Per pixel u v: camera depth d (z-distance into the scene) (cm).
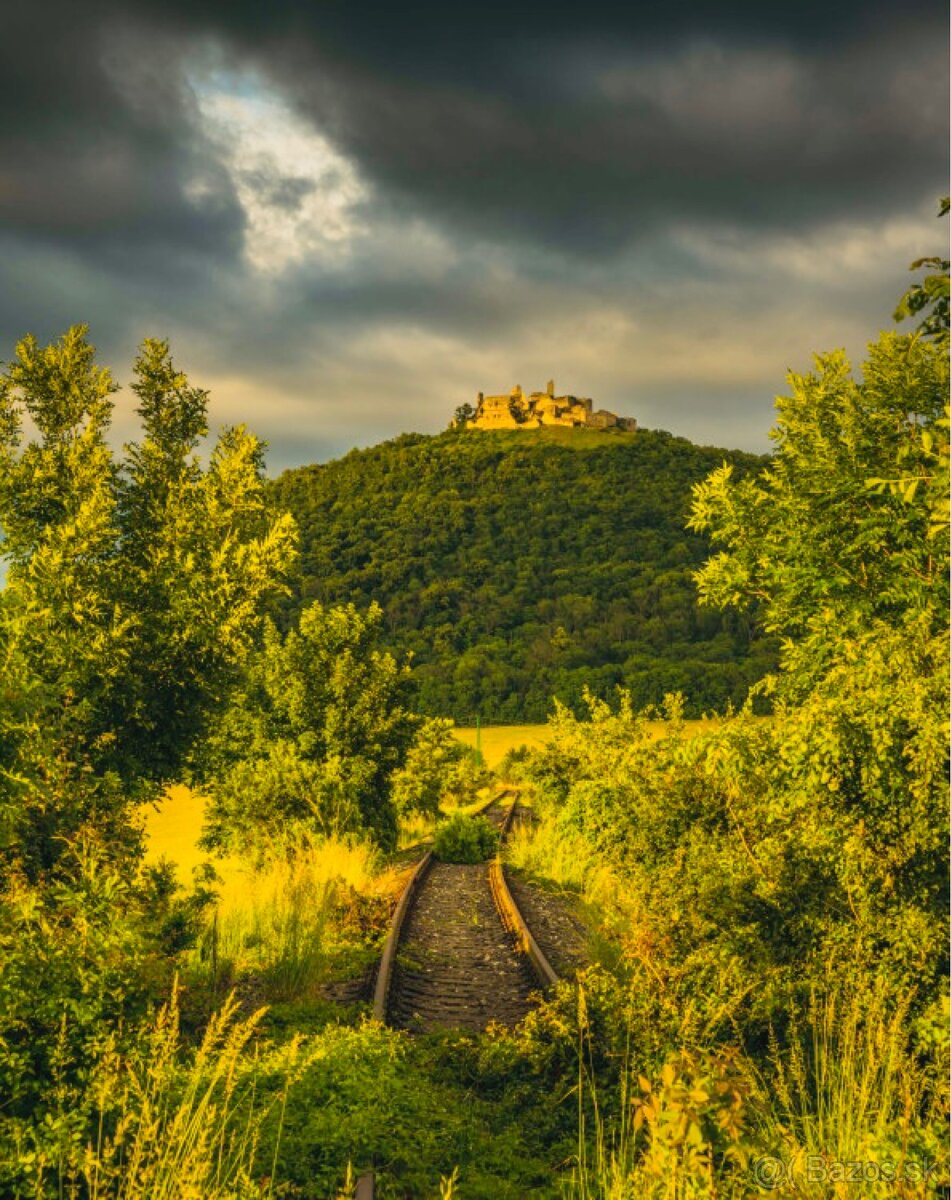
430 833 3144
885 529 683
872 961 559
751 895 634
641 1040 621
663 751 828
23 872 637
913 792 520
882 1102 446
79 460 891
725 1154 343
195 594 877
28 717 537
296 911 1132
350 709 2059
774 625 827
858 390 771
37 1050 439
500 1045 718
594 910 1323
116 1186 427
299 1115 535
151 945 525
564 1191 490
